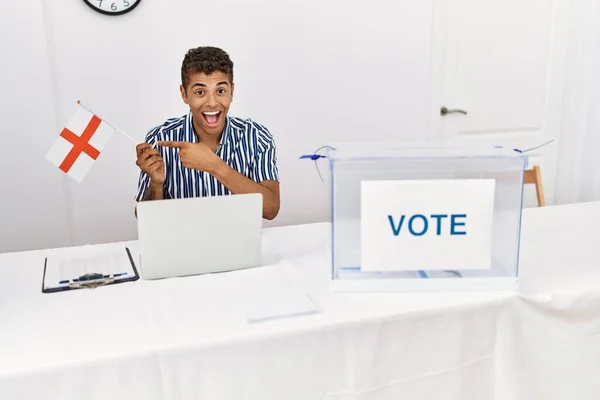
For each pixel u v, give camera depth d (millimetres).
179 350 922
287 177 2541
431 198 1085
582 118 3053
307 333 984
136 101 2240
